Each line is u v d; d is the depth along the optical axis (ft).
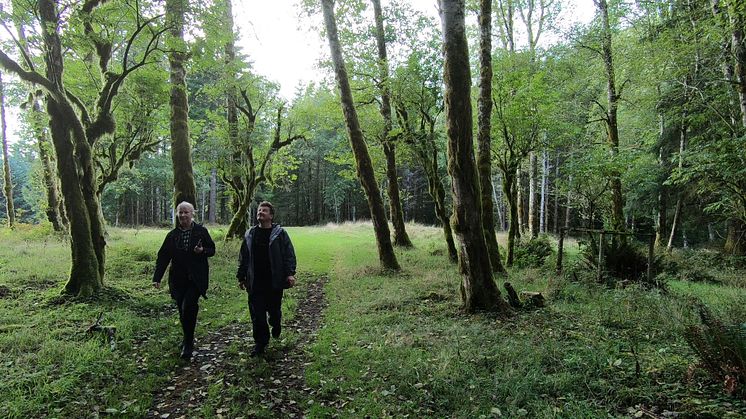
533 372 12.55
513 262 35.63
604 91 51.34
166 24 26.68
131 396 12.16
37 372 12.99
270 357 15.46
